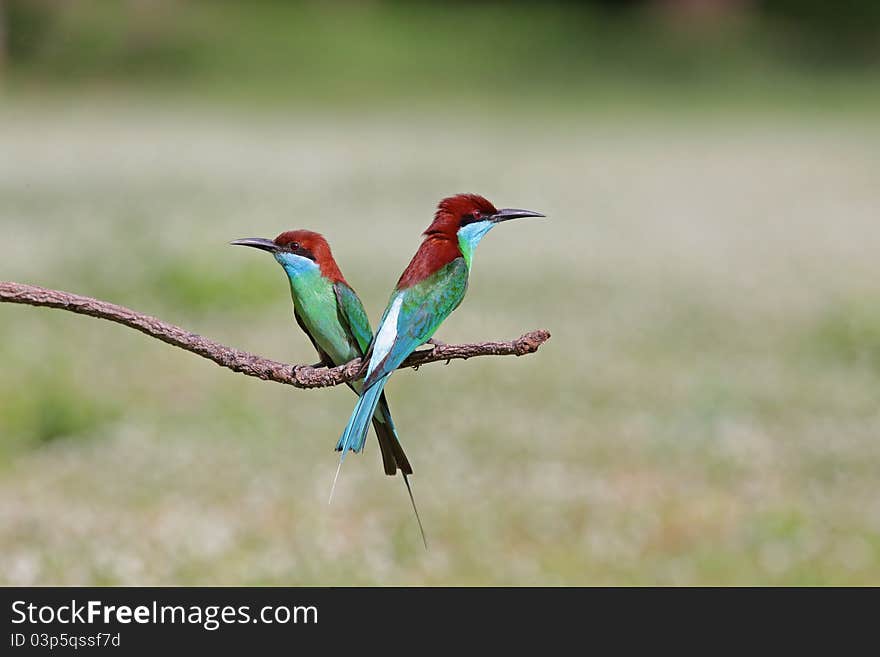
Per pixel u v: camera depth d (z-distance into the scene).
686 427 12.76
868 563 9.24
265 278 18.06
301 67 50.66
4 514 10.09
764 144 41.06
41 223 23.02
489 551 9.49
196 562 9.21
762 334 17.03
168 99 47.72
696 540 9.77
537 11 56.19
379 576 9.06
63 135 39.53
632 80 52.50
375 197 28.11
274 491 10.91
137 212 23.50
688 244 24.50
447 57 52.56
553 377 14.80
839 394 14.06
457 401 13.90
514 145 39.88
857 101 50.47
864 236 25.56
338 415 13.46
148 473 11.30
